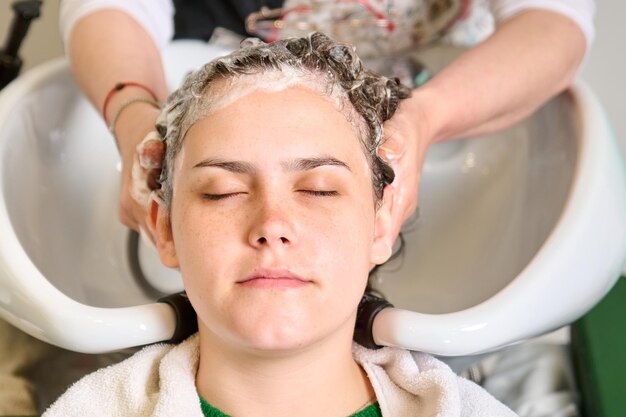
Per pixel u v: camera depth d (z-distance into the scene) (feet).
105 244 3.54
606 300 3.97
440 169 3.71
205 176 2.35
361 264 2.38
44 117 3.45
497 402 2.73
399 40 3.70
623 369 3.67
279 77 2.42
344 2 3.59
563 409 3.99
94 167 3.61
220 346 2.51
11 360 3.84
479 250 3.50
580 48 3.43
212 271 2.27
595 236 2.88
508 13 3.51
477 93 3.16
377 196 2.56
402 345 2.59
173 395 2.50
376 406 2.64
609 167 3.07
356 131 2.48
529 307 2.67
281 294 2.23
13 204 3.10
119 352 2.89
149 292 3.48
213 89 2.44
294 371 2.49
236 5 3.69
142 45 3.44
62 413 2.58
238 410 2.54
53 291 2.64
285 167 2.33
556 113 3.48
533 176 3.45
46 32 4.66
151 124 2.95
